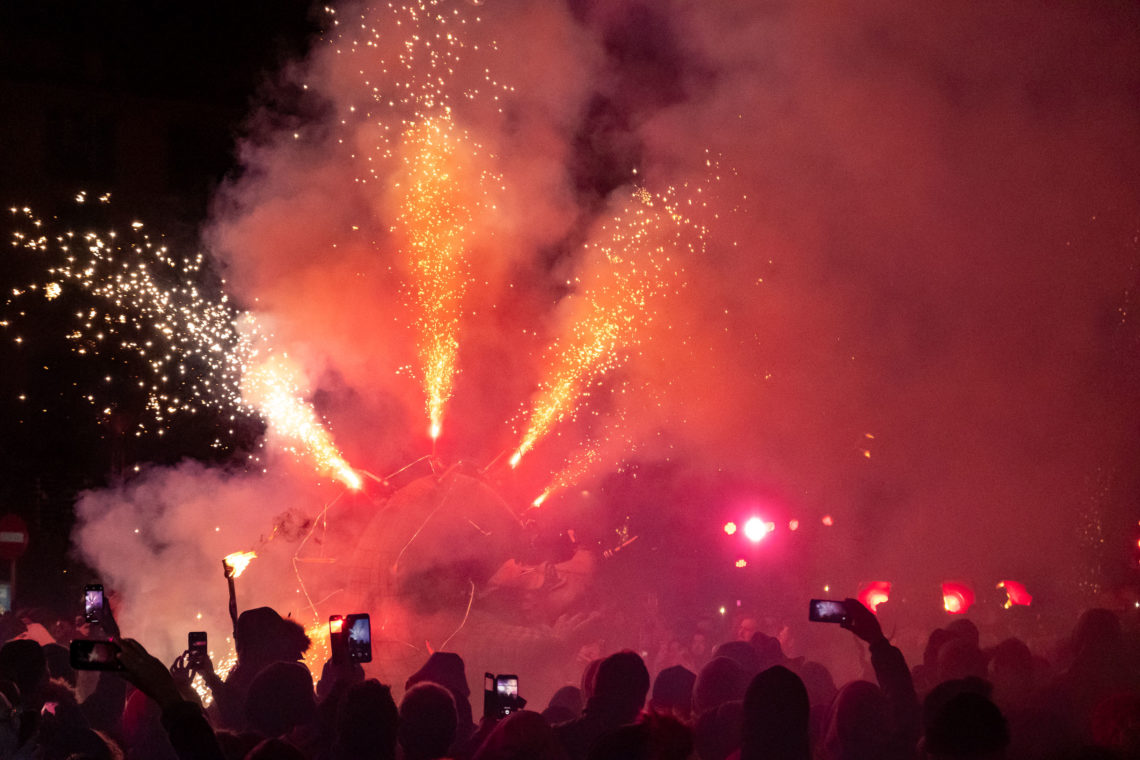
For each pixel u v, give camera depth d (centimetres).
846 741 426
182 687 497
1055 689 499
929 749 379
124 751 519
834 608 457
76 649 340
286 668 486
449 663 578
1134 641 557
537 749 418
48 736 486
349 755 418
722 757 447
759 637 668
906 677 446
